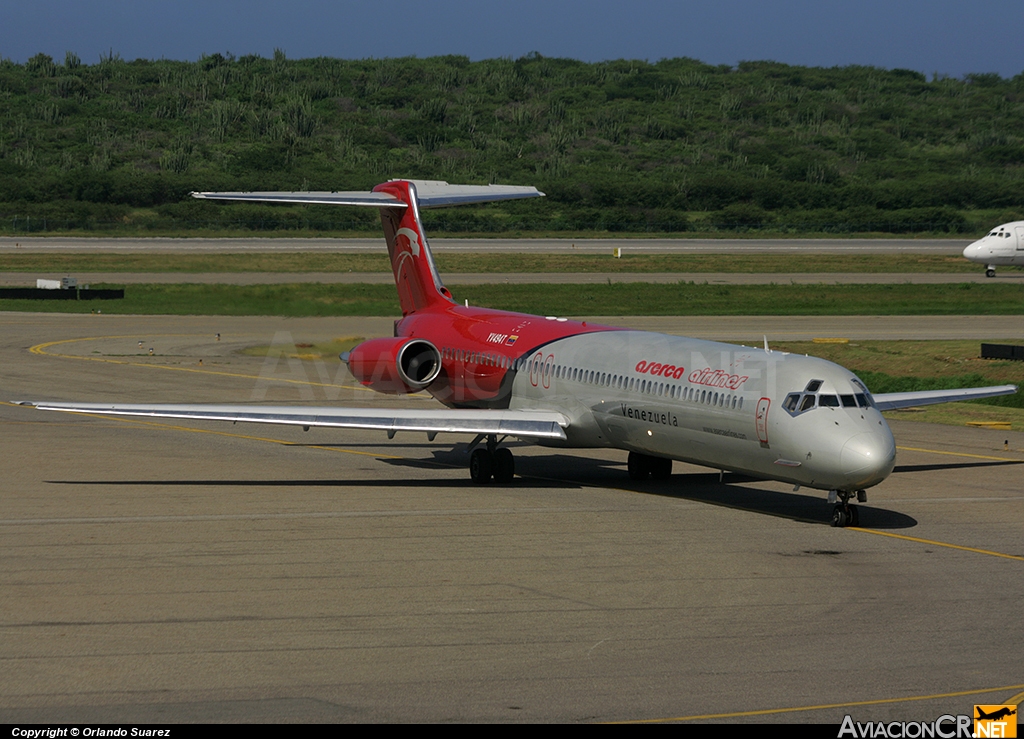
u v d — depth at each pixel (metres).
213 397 142.38
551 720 42.25
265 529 75.38
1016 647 52.06
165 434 119.94
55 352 186.62
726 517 81.19
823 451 73.50
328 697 44.41
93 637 51.72
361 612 56.22
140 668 47.59
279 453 109.31
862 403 76.00
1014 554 70.81
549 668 48.19
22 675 46.59
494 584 61.91
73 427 122.88
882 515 82.56
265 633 52.62
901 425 131.25
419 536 73.81
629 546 71.62
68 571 63.75
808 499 88.62
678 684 46.41
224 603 57.56
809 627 54.84
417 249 115.25
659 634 53.31
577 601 58.78
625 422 87.88
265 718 42.12
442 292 114.50
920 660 50.03
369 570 64.75
